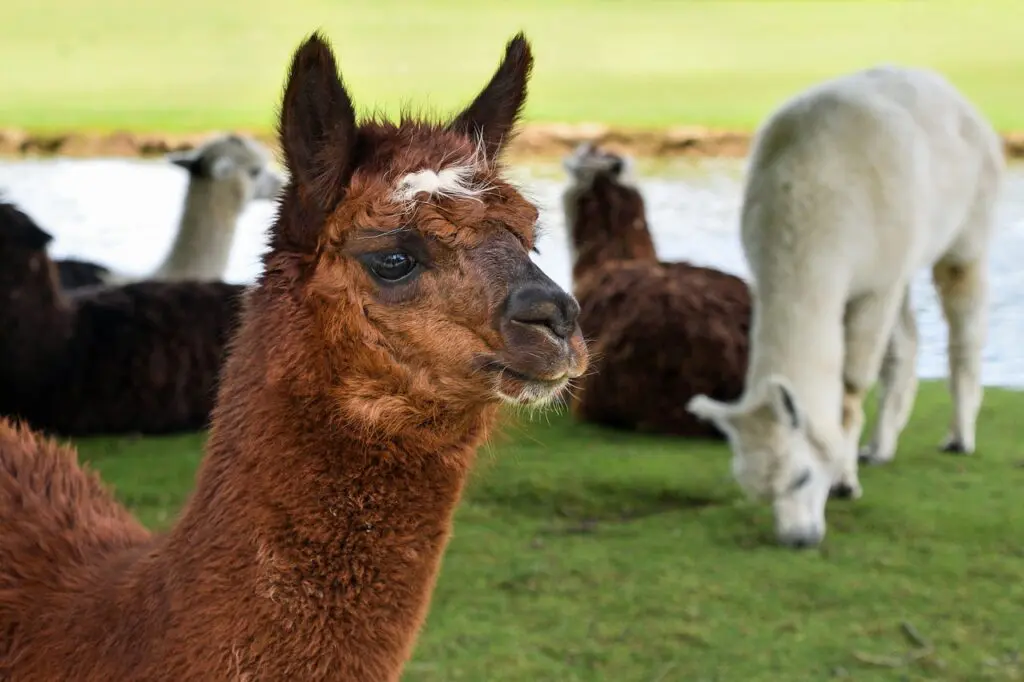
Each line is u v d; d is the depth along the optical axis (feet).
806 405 17.79
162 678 8.37
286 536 8.46
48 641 8.95
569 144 58.08
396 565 8.68
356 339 8.59
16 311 22.56
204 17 105.09
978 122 22.30
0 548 9.70
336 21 102.58
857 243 18.43
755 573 17.30
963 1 108.37
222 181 30.32
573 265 30.12
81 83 78.28
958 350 23.72
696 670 14.24
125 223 43.62
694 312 25.75
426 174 8.63
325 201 8.59
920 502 20.67
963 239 22.88
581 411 27.09
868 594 16.57
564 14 108.27
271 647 8.40
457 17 105.81
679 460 23.62
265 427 8.59
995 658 14.61
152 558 8.97
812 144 18.67
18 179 51.39
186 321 24.95
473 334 8.57
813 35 96.94
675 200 48.06
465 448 8.99
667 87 76.33
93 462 22.49
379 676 8.69
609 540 18.78
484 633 15.17
